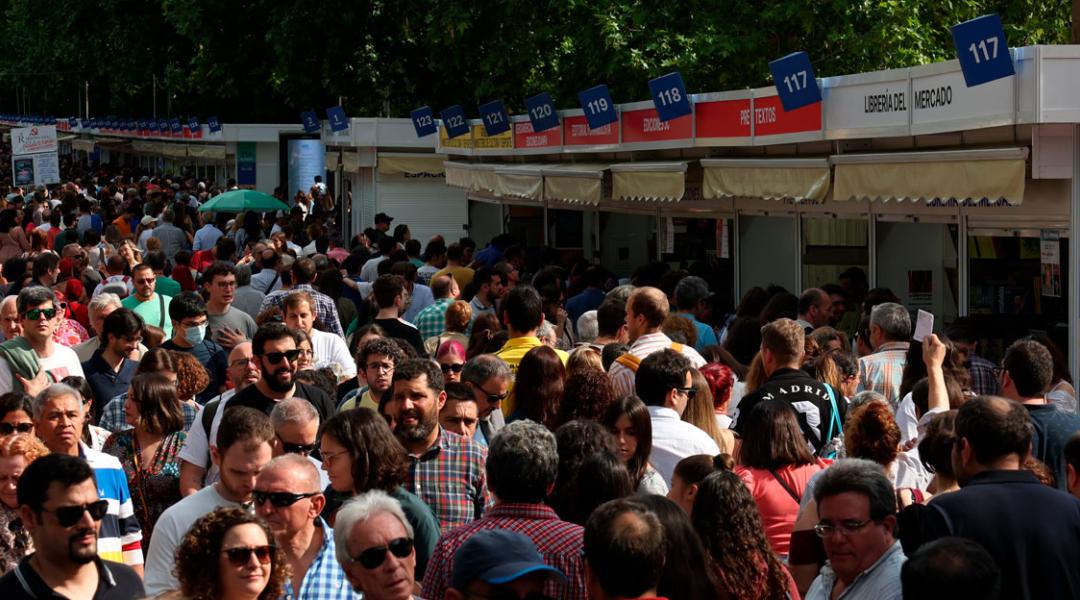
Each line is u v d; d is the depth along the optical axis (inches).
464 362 370.9
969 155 442.9
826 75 992.9
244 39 1498.5
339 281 583.2
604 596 182.2
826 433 326.0
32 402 293.3
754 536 212.1
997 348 484.1
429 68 1275.8
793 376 330.0
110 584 214.4
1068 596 213.2
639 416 283.1
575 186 741.3
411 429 273.0
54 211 1175.6
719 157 646.5
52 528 205.8
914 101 474.6
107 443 323.3
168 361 358.0
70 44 2251.5
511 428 230.4
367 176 1206.3
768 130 575.2
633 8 1001.5
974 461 225.3
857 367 375.2
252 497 236.1
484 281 568.4
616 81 1037.8
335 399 371.2
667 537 190.4
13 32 3149.6
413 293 609.6
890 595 206.4
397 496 249.3
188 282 737.0
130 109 2632.9
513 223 997.2
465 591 182.7
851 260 583.8
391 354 346.6
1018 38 1034.1
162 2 1565.0
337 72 1353.3
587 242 887.1
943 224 514.9
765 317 478.3
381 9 1320.1
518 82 1155.9
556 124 791.7
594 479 243.9
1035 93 407.2
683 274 580.1
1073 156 426.6
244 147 1758.1
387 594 194.9
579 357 345.4
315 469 228.4
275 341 319.6
